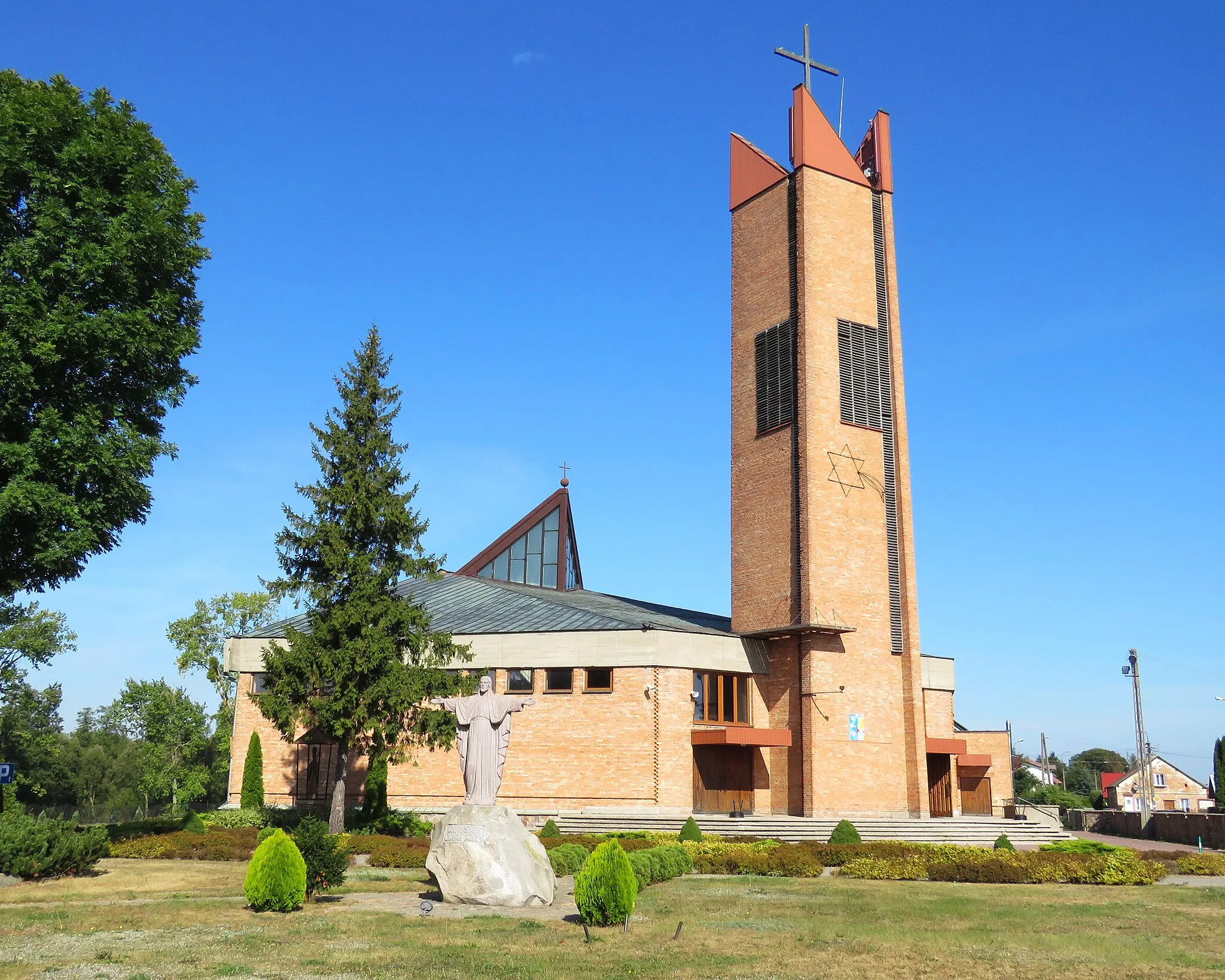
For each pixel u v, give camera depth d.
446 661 37.81
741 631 46.22
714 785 42.91
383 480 36.38
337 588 35.16
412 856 28.28
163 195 29.42
